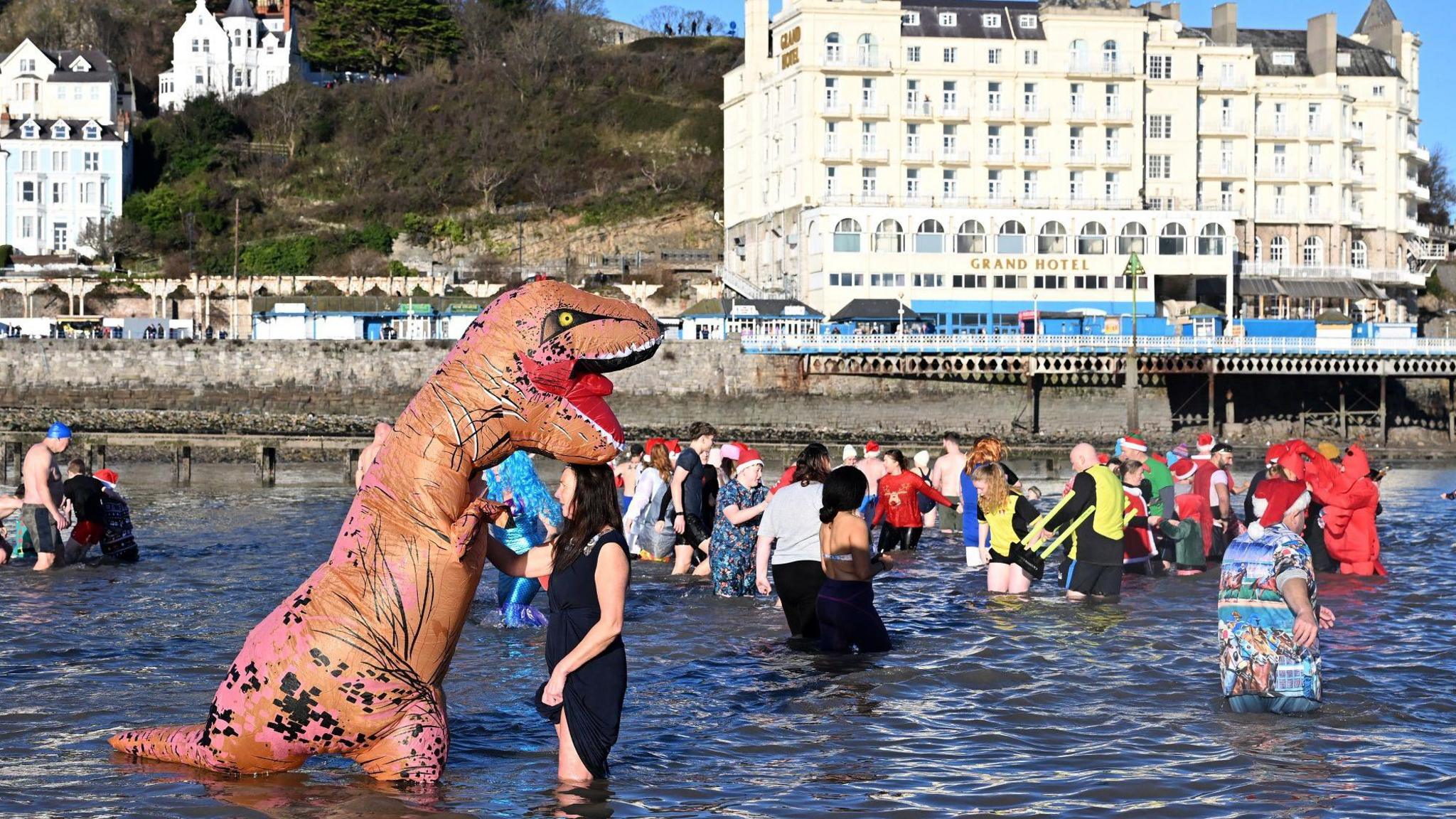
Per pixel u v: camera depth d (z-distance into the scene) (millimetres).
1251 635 11312
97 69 125875
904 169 90438
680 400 75188
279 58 145250
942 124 90750
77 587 18234
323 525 27812
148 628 15062
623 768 9781
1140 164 92438
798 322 82500
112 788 9180
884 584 18859
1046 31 91500
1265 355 76500
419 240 115250
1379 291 96500
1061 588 18484
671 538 21016
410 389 74062
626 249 115438
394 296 92125
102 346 71625
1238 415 80750
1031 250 86938
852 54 89625
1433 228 116562
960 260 86188
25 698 11656
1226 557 11625
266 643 9219
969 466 20781
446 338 86062
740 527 17297
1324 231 98938
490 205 120625
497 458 9125
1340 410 78938
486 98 135375
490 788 9273
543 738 10609
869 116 89500
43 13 161125
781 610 16422
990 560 18469
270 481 43219
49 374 71125
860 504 13977
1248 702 11344
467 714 11375
